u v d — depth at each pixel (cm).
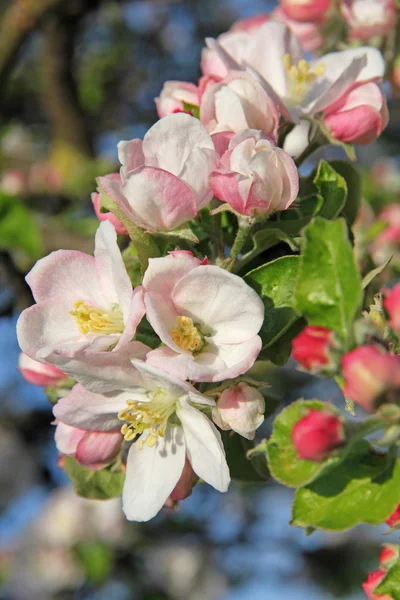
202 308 36
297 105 43
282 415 35
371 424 34
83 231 69
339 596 88
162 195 37
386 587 36
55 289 39
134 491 38
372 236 60
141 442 38
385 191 83
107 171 83
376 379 33
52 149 89
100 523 90
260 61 43
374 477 36
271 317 38
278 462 35
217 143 39
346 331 34
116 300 38
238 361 36
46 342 38
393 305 34
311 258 35
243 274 40
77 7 87
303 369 34
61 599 90
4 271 60
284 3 53
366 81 42
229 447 40
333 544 90
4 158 87
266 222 40
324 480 36
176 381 35
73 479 41
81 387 38
